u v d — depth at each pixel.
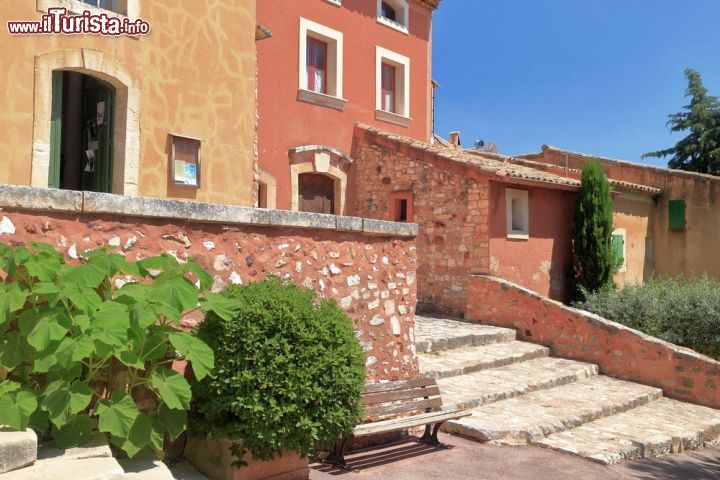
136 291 3.82
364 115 14.36
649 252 17.52
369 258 6.31
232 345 4.15
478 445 6.47
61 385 3.45
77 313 3.63
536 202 13.24
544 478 5.66
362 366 4.74
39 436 3.61
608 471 6.05
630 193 16.62
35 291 3.46
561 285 13.78
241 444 4.27
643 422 8.05
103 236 4.21
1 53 7.06
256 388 4.11
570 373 9.65
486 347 10.55
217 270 4.86
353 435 5.19
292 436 4.24
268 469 4.51
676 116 27.55
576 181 14.09
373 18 14.57
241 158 9.48
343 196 13.88
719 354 11.04
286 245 5.43
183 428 3.92
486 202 11.98
